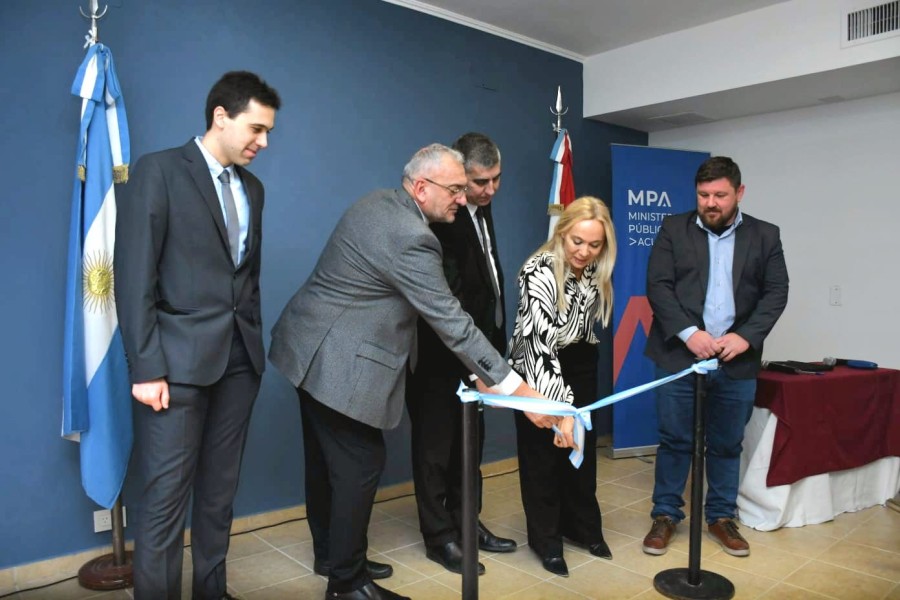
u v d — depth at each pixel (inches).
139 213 71.6
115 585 94.6
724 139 175.9
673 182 169.5
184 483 75.3
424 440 99.0
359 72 129.6
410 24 137.4
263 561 104.0
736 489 112.3
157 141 106.8
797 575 98.8
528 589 94.1
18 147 95.0
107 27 101.6
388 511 127.0
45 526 98.7
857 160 153.4
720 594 91.2
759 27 142.5
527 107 160.4
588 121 175.5
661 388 113.0
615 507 128.9
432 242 76.2
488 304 99.9
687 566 101.5
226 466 81.9
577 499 105.2
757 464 117.7
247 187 82.6
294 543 111.7
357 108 129.5
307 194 123.1
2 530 95.5
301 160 122.3
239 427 82.1
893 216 148.3
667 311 109.8
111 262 94.5
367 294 78.4
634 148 165.9
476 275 97.6
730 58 147.1
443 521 101.0
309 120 123.0
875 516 124.8
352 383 77.7
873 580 97.3
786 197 164.7
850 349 154.9
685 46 153.9
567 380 99.0
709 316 109.7
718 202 104.0
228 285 77.7
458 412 100.6
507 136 156.3
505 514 125.2
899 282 147.6
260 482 119.6
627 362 165.2
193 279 75.0
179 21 108.2
